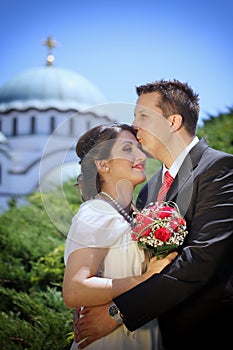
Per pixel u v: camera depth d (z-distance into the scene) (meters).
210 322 3.01
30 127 30.78
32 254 5.14
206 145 3.17
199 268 2.88
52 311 4.35
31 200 6.17
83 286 2.86
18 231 5.42
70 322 4.18
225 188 2.98
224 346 3.00
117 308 2.89
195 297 3.02
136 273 2.96
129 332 2.97
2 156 29.12
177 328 3.03
